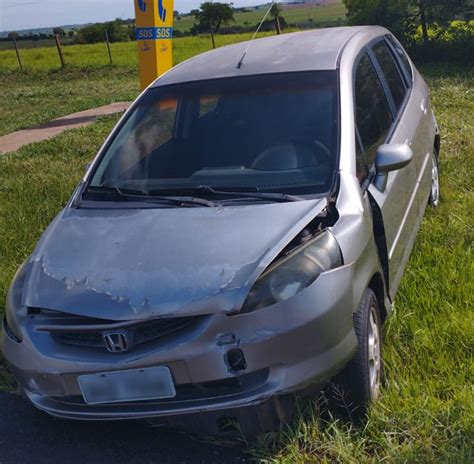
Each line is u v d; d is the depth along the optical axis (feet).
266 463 9.82
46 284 10.29
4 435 11.42
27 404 12.25
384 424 10.11
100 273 10.11
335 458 9.78
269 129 12.50
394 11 54.75
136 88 57.67
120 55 104.27
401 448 9.62
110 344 9.49
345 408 10.43
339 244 10.18
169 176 12.46
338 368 9.75
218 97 13.43
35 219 21.01
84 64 87.10
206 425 10.43
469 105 33.01
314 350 9.53
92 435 11.14
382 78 15.21
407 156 11.75
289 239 10.02
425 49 53.57
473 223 17.49
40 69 84.69
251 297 9.41
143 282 9.73
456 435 9.69
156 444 10.69
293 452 9.84
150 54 37.47
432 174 18.21
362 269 10.52
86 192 12.79
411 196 14.51
